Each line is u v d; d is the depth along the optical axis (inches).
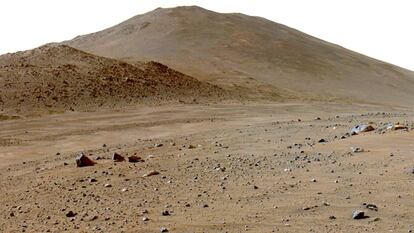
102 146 815.7
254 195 378.3
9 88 1379.2
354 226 296.8
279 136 684.1
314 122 892.6
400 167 411.8
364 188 368.8
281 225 307.9
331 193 364.5
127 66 1770.4
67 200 409.1
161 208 362.9
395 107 1872.5
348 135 618.2
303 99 1975.9
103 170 522.3
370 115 1064.8
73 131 1035.3
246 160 517.3
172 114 1291.8
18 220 359.6
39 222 350.0
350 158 465.7
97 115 1255.5
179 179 455.5
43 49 1795.0
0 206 408.5
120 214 354.6
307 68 2721.5
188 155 575.2
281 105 1612.9
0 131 1051.3
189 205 365.4
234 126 988.6
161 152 618.5
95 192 428.8
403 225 292.8
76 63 1678.2
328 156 488.1
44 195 434.9
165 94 1616.6
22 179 523.5
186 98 1621.6
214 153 576.4
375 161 442.3
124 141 873.5
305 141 610.5
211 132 838.5
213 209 351.3
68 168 558.6
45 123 1138.0
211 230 307.4
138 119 1197.1
